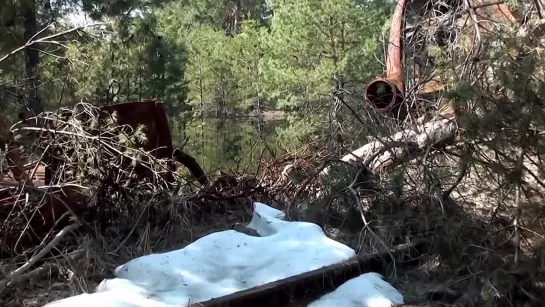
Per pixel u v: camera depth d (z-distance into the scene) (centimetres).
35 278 441
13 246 484
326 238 512
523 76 423
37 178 621
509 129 434
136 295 400
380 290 434
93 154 538
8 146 526
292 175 660
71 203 525
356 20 2178
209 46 3269
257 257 480
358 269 467
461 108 458
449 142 531
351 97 778
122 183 580
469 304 416
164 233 547
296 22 2247
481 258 449
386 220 544
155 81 1988
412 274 475
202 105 3191
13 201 506
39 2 1478
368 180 591
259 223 571
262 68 2370
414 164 569
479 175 493
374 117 725
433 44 641
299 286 430
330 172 608
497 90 449
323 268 454
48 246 441
